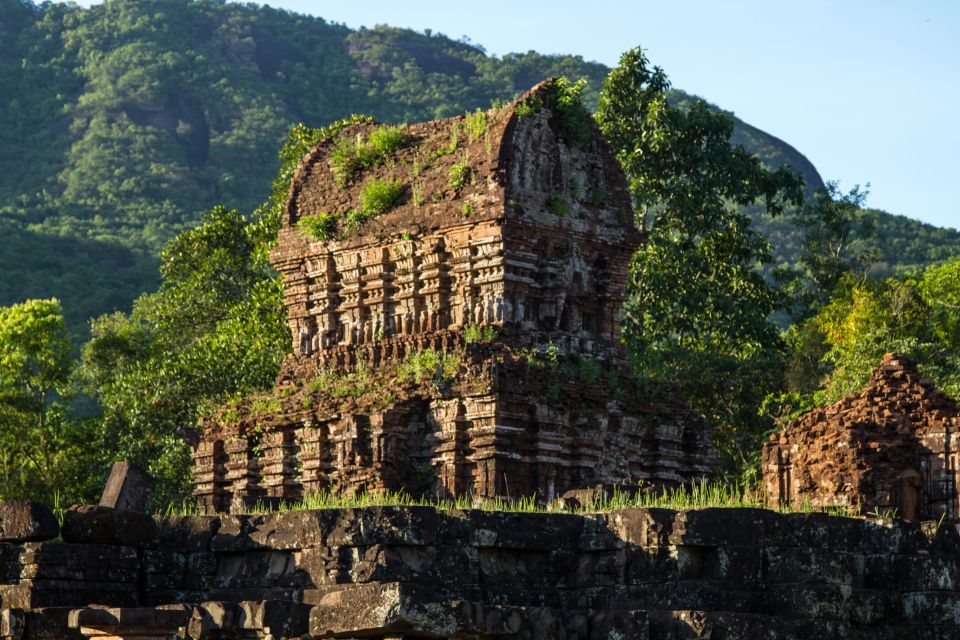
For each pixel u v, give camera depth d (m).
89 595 24.30
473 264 39.09
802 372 59.88
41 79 179.00
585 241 40.25
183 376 57.97
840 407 34.09
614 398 39.66
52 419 64.38
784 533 23.73
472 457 37.00
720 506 26.77
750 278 68.00
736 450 61.00
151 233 138.00
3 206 145.62
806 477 33.66
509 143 39.06
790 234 138.75
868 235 75.06
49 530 24.69
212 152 162.12
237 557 25.14
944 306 60.78
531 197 39.22
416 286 40.12
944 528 24.64
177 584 25.28
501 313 38.66
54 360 67.56
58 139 164.62
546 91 40.00
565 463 37.94
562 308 39.44
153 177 152.75
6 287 113.81
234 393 55.47
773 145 164.88
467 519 23.98
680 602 23.16
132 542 24.92
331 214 42.09
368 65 187.88
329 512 24.00
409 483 37.56
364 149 42.25
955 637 23.72
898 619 23.98
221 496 42.03
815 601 23.05
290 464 40.53
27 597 23.75
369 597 20.03
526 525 24.38
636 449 39.94
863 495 32.09
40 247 124.81
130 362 70.69
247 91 174.50
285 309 57.56
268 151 164.00
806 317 72.38
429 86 181.38
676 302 64.38
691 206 65.31
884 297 61.06
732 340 64.75
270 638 21.66
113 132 161.50
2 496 61.19
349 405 38.84
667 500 28.91
